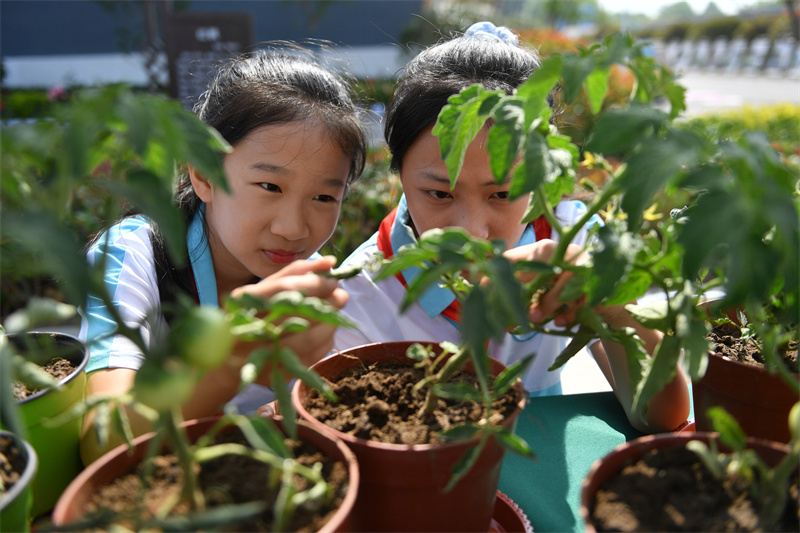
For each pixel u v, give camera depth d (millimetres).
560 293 493
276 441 414
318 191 994
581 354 1685
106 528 365
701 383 662
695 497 437
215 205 1052
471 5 11250
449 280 534
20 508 434
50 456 626
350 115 1039
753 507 426
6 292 2324
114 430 424
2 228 315
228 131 974
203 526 322
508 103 490
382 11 10711
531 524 643
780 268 396
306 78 1046
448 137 561
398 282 1154
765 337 486
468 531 525
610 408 896
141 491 391
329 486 445
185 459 386
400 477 488
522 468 743
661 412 797
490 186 930
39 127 345
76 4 9109
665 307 477
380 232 1199
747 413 610
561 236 463
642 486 443
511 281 394
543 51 5332
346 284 1169
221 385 646
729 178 391
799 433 383
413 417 570
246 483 451
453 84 928
